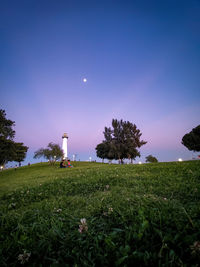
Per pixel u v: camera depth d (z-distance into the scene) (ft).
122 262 4.03
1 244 5.85
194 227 5.18
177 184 14.51
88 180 23.18
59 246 5.48
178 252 4.22
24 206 13.73
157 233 5.13
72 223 7.24
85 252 4.60
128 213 7.45
